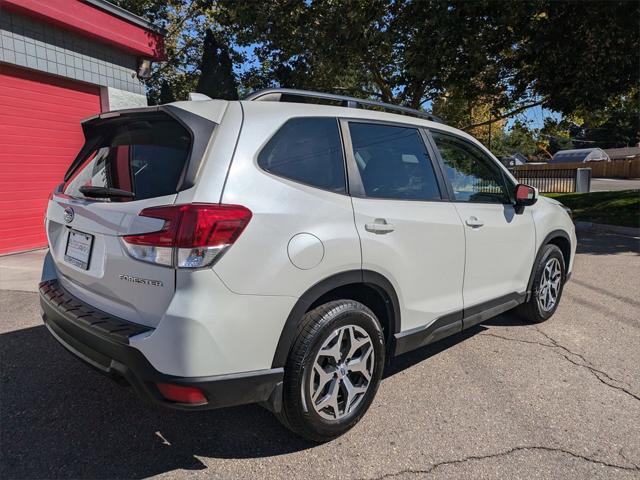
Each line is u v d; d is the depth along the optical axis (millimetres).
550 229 4422
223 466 2453
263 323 2264
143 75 9508
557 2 9648
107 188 2523
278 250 2287
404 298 2973
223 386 2166
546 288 4578
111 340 2219
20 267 6441
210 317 2100
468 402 3123
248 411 3002
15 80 7277
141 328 2211
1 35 6871
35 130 7660
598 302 5277
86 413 2922
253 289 2213
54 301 2727
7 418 2848
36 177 7762
